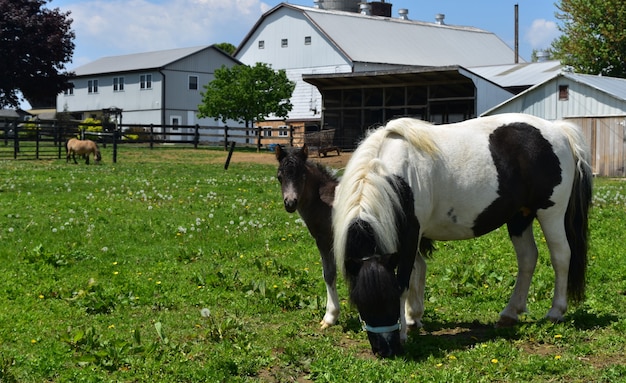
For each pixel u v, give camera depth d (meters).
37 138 30.80
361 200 6.17
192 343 6.56
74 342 6.40
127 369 5.88
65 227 12.74
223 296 8.45
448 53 63.16
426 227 6.88
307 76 42.81
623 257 10.21
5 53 52.25
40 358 6.05
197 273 9.42
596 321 7.19
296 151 7.16
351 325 7.31
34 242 11.32
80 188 19.05
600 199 16.73
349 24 60.12
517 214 7.48
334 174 7.55
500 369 5.79
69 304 7.99
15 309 7.70
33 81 53.97
